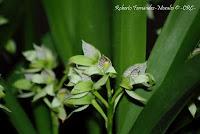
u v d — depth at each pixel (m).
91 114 0.33
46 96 0.35
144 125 0.26
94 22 0.30
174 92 0.25
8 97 0.30
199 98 0.28
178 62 0.27
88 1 0.30
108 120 0.27
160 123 0.25
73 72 0.28
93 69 0.27
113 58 0.29
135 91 0.28
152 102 0.26
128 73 0.27
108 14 0.30
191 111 0.28
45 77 0.35
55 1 0.33
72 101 0.27
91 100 0.27
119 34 0.28
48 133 0.34
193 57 0.23
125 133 0.28
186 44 0.26
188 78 0.24
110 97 0.27
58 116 0.32
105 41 0.30
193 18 0.28
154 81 0.27
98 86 0.26
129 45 0.28
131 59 0.28
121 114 0.29
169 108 0.25
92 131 0.33
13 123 0.30
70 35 0.33
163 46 0.28
